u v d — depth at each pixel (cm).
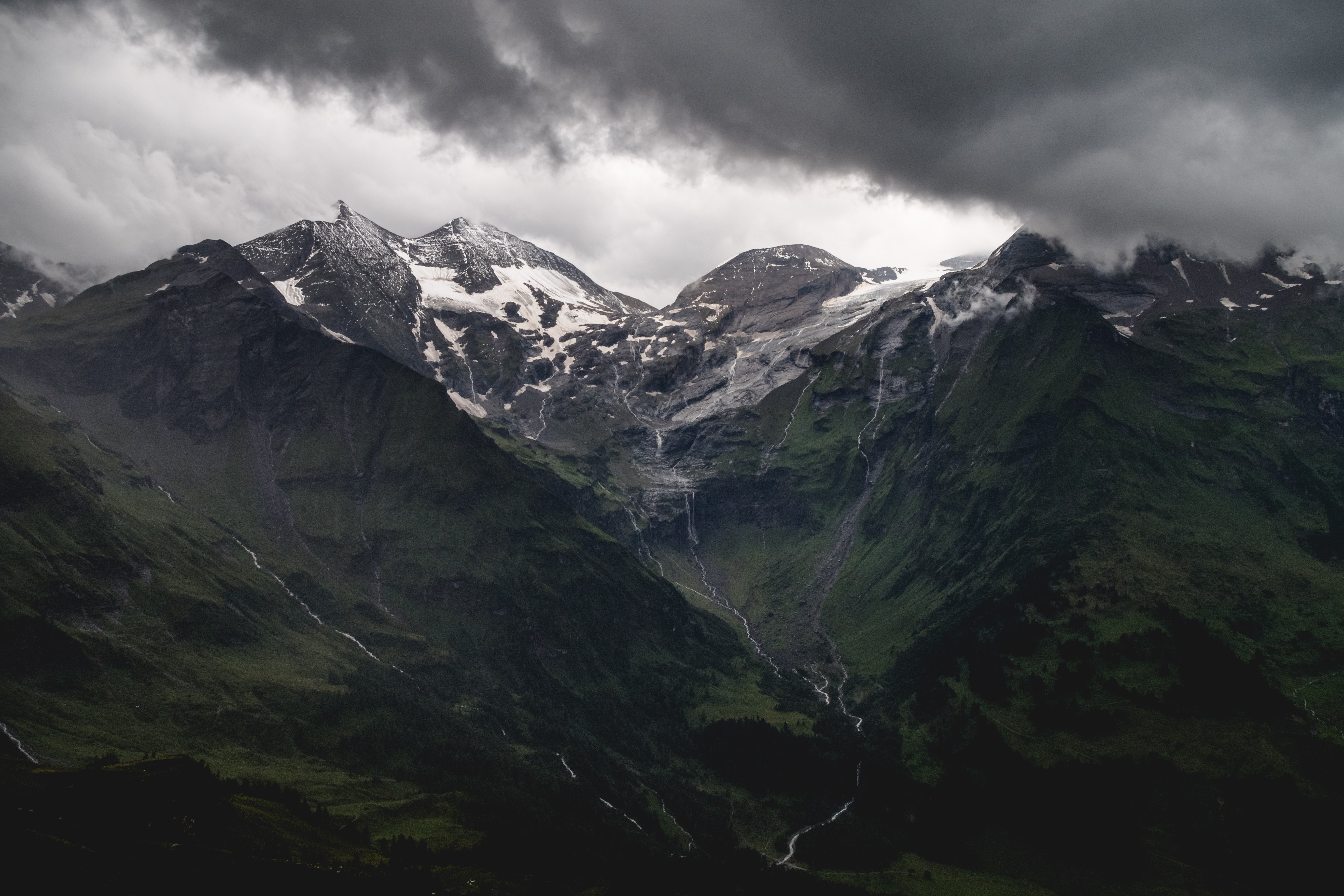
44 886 17200
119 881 18062
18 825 18875
